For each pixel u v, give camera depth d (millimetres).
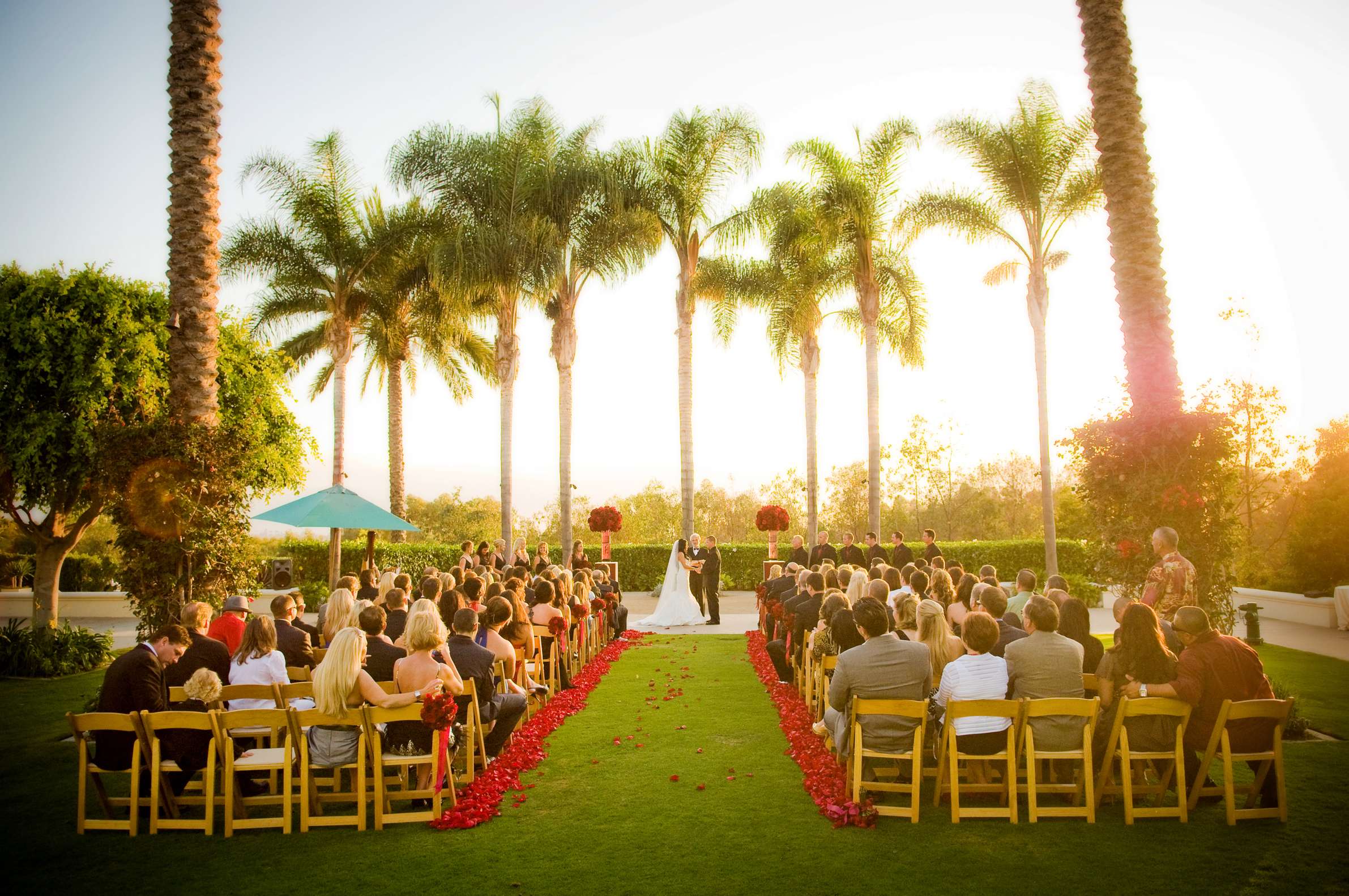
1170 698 5824
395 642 8094
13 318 13547
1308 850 5258
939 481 32844
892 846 5391
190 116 9648
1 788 7016
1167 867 5031
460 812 5906
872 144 20875
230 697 6348
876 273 21719
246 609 8289
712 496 42531
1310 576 20375
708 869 5066
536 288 20078
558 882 4902
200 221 9633
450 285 19188
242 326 17906
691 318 22531
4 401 13680
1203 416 8781
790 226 22094
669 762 7414
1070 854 5230
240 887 4910
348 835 5758
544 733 8289
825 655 8031
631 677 11844
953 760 5809
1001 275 21406
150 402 14227
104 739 6004
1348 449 20734
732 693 10555
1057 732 5828
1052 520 18078
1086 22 9898
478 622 8383
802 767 7047
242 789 6504
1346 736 8102
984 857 5199
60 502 15305
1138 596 8961
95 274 14398
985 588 6957
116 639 17312
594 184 20844
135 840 5699
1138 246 9438
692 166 22109
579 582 12875
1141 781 6434
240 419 16469
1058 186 18484
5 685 11961
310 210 20391
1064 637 6137
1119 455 9086
